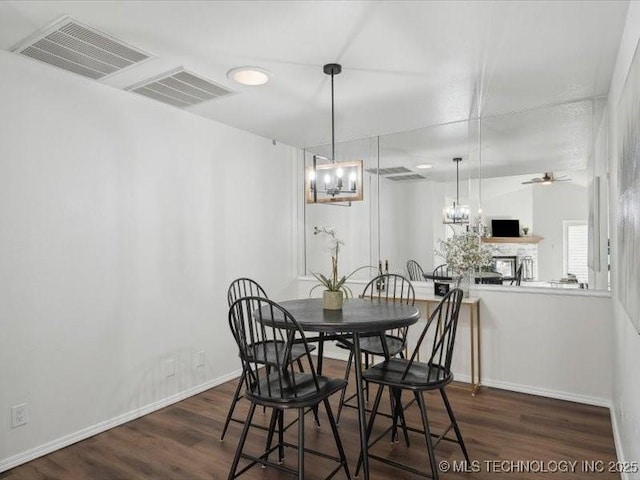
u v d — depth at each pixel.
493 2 1.94
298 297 4.75
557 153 3.46
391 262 4.37
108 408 2.89
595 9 1.98
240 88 2.97
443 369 2.38
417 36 2.24
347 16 2.05
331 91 2.91
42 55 2.45
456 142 3.98
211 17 2.06
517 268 3.66
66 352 2.67
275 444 2.65
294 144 4.62
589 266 3.32
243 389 3.64
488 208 3.80
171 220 3.36
